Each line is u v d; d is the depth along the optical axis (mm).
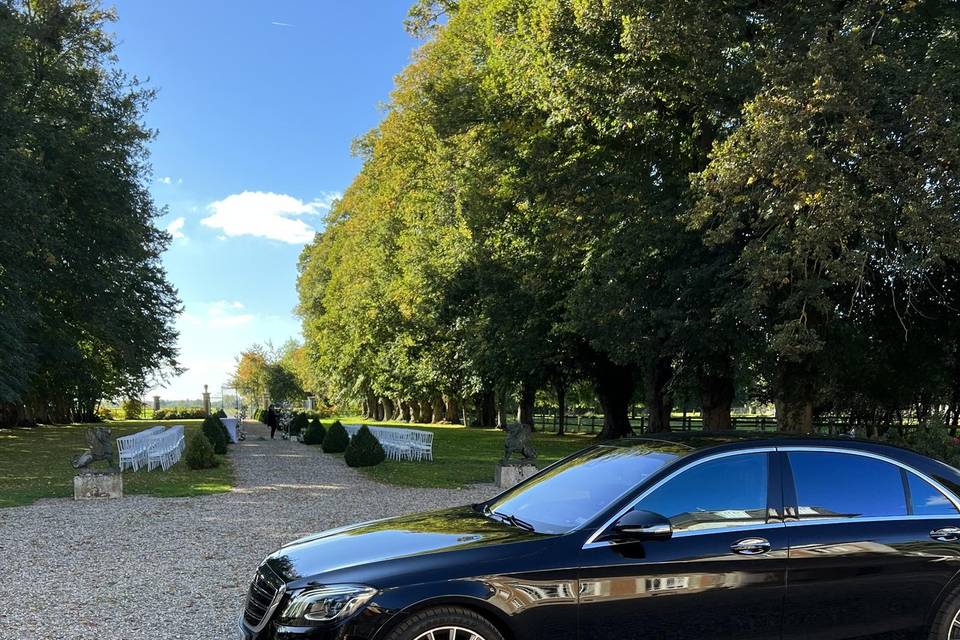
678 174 19938
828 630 4031
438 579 3682
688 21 15070
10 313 22625
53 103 26953
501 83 22500
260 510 11664
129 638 5305
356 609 3578
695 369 21109
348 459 19328
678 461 4270
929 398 22250
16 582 6973
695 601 3879
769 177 13570
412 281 35656
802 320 15312
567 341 28078
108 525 10219
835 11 15227
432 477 16797
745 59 16156
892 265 14984
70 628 5535
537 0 19344
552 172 20297
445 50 30109
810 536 4125
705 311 17094
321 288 68250
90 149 27047
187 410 67562
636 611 3814
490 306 28078
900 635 4113
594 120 18797
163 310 33125
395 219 43125
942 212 12359
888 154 13156
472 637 3648
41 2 27438
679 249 17641
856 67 12859
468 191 26125
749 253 13758
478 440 31969
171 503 12438
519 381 33469
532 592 3725
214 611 6008
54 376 36125
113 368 37188
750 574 3957
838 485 4352
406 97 34000
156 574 7293
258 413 72125
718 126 18000
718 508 4148
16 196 21594
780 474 4316
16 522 10477
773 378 19516
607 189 19656
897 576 4145
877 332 19547
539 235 22328
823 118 13367
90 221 27891
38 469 18547
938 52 14570
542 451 25000
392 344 46188
